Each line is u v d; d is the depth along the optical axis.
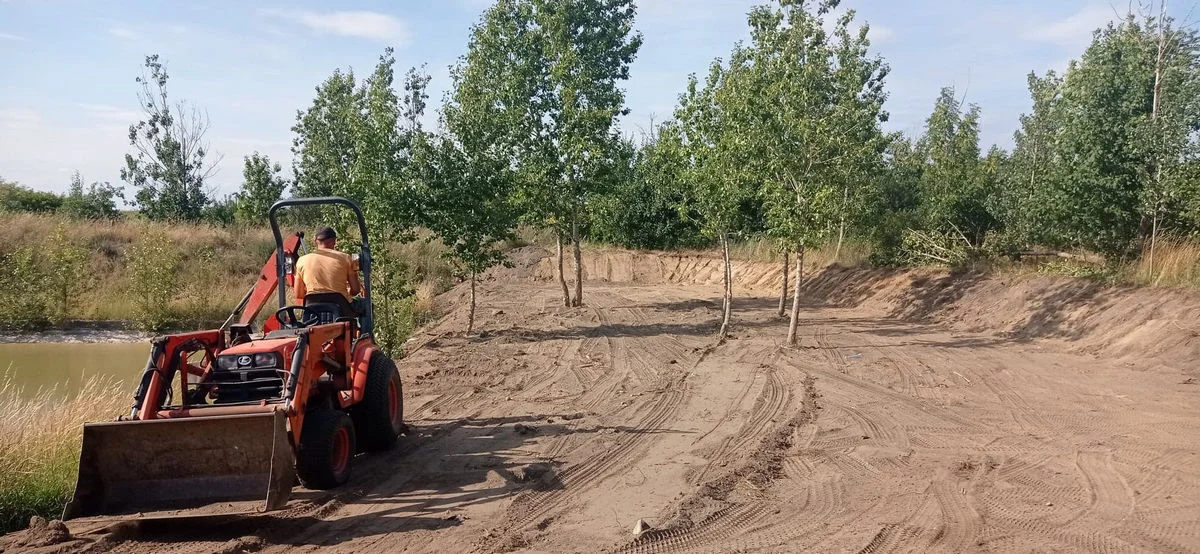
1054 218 17.97
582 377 13.20
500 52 22.05
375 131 16.44
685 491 7.41
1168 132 16.55
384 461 8.55
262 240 29.91
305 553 6.02
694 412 10.64
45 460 7.92
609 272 32.72
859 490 7.35
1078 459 8.22
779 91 16.08
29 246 25.53
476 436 9.56
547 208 21.66
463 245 17.77
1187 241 16.19
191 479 6.45
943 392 11.62
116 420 6.60
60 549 6.02
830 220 15.52
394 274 15.98
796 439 9.24
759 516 6.70
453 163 17.36
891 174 29.42
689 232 34.22
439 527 6.55
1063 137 17.95
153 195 37.16
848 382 12.39
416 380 13.12
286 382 7.02
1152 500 6.94
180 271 26.80
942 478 7.66
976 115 30.47
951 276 20.70
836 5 21.05
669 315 21.36
